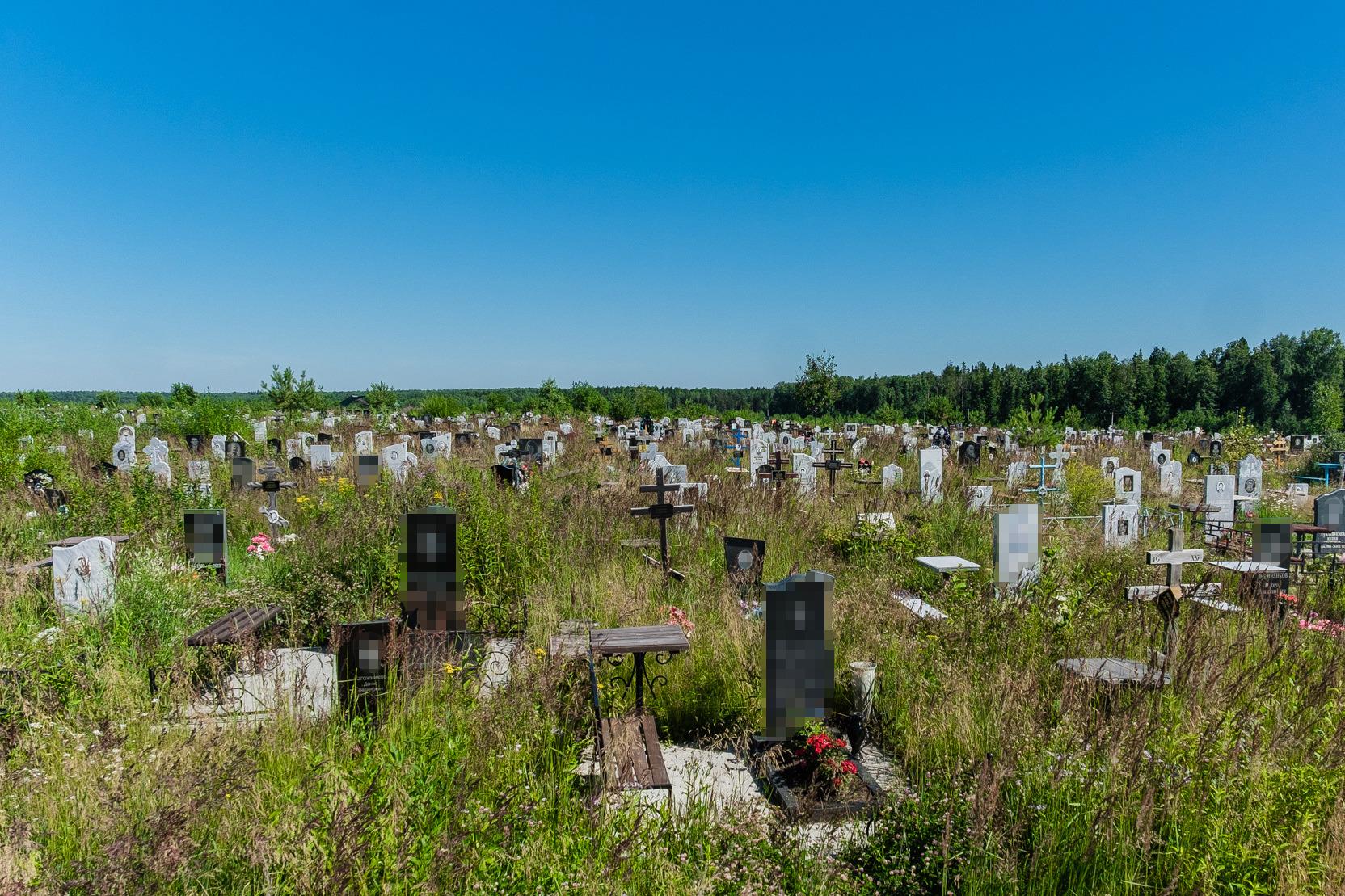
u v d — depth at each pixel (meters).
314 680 6.48
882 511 13.36
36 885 3.30
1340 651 6.07
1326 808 4.01
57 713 5.35
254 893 3.41
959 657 6.32
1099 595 7.82
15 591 7.86
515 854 3.58
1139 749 4.30
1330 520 10.95
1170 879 3.79
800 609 5.60
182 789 3.98
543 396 48.91
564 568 9.19
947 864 3.69
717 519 12.56
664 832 4.02
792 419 54.41
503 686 5.77
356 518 10.85
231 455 23.05
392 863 3.35
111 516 11.09
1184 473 23.73
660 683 6.29
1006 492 17.42
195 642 6.25
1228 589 8.46
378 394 47.84
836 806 4.88
